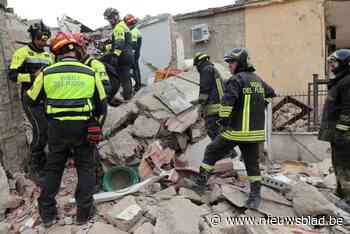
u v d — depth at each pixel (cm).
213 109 521
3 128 480
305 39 1034
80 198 377
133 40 788
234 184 484
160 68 1042
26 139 541
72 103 355
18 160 512
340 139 418
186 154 578
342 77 430
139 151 546
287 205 420
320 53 1017
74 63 367
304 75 1045
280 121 804
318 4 1005
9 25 529
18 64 457
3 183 416
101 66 459
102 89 377
